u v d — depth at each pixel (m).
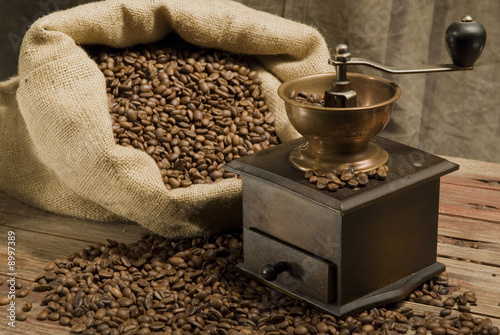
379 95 1.16
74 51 1.24
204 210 1.24
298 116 1.12
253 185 1.16
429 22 1.57
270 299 1.17
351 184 1.11
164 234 1.26
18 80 1.29
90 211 1.30
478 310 1.15
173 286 1.18
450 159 1.42
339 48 1.11
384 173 1.12
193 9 1.30
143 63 1.30
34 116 1.23
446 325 1.12
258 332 1.12
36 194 1.31
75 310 1.15
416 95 1.61
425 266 1.18
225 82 1.31
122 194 1.22
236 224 1.27
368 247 1.13
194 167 1.26
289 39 1.32
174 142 1.26
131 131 1.26
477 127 1.61
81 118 1.21
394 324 1.13
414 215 1.15
